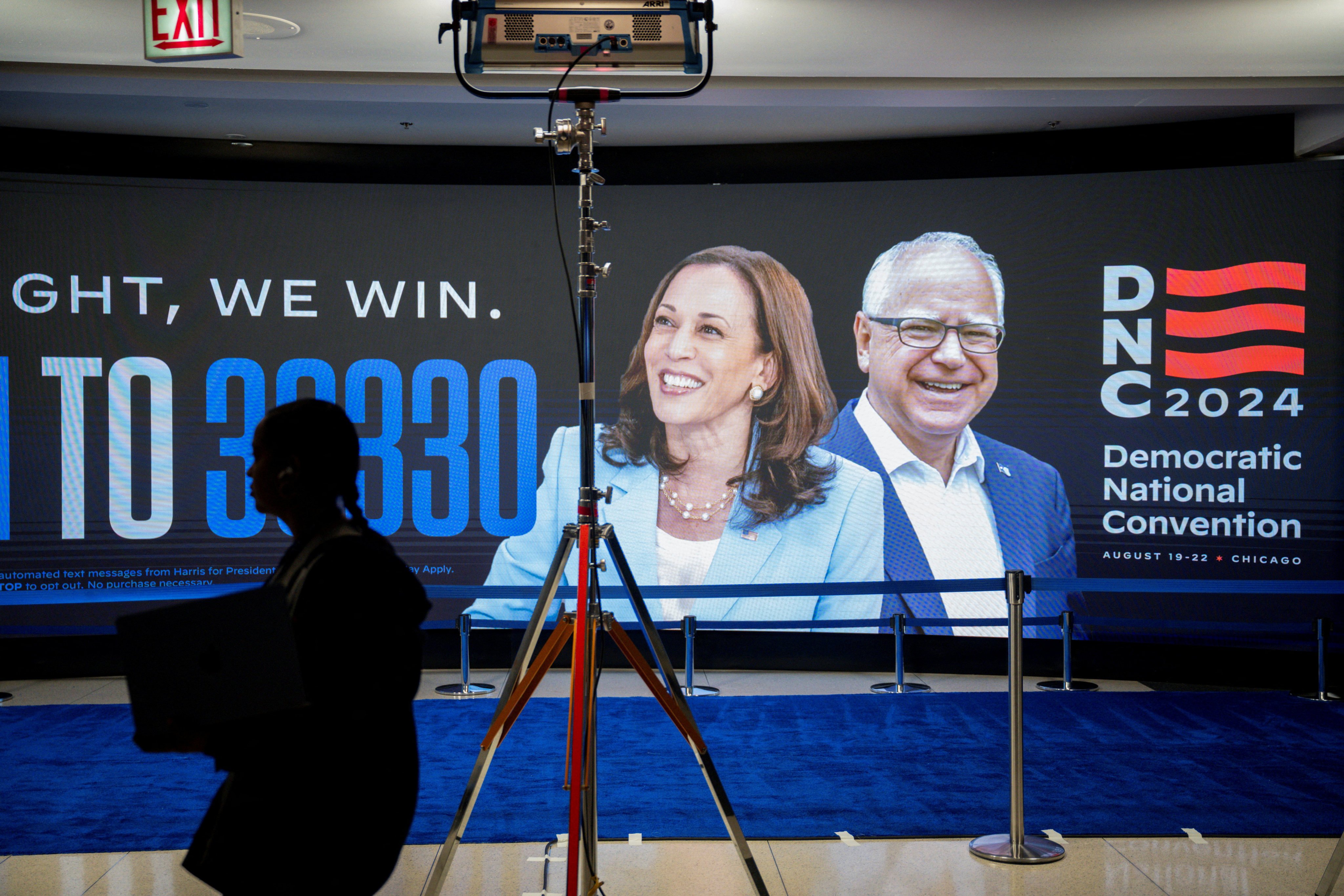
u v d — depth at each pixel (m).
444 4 4.47
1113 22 4.73
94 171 6.63
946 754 4.87
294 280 6.78
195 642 1.74
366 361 6.81
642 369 6.82
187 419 6.71
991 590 4.46
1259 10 4.59
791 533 6.76
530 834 3.79
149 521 6.67
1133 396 6.59
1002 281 6.70
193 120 6.32
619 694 6.21
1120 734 5.24
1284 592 5.07
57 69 5.24
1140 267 6.57
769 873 3.45
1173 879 3.39
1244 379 6.43
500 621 6.85
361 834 1.87
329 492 2.01
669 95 3.02
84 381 6.62
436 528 6.85
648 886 3.34
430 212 6.85
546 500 6.86
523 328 6.86
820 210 6.80
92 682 6.65
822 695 6.16
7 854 3.59
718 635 7.02
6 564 6.55
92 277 6.63
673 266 6.83
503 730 2.67
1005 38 4.95
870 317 6.76
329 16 4.60
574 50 3.02
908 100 5.70
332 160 6.82
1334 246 6.31
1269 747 4.99
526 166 6.91
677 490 6.80
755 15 4.64
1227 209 6.45
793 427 6.78
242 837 1.82
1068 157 6.66
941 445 6.72
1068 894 3.27
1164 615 6.55
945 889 3.31
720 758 4.80
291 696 1.77
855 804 4.14
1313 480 6.34
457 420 6.85
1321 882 3.17
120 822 3.92
